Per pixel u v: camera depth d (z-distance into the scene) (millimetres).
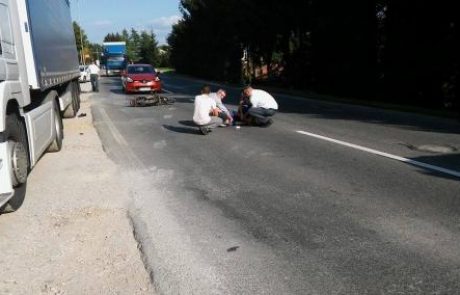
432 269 3951
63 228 5125
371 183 6438
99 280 3955
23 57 6891
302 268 4039
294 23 24984
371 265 4051
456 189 6043
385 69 19156
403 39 17734
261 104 11875
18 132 6051
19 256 4461
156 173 7391
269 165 7691
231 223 5117
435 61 16500
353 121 12602
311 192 6129
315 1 21828
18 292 3797
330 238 4633
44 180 7160
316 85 25266
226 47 39594
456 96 16859
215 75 44781
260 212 5434
